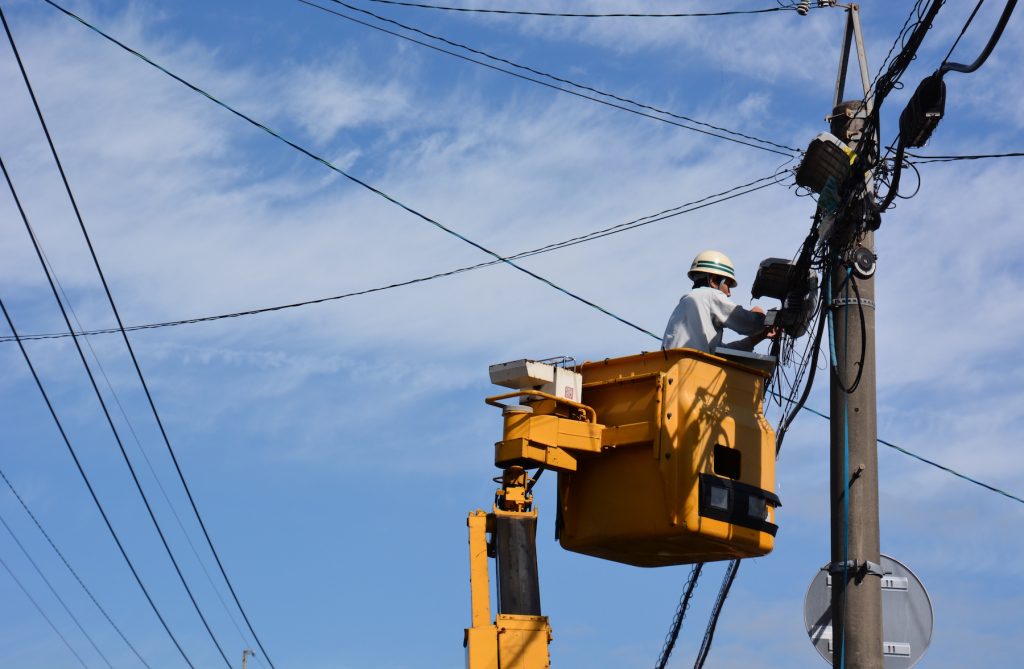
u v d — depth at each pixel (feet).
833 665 40.32
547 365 37.37
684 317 39.24
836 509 41.16
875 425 41.73
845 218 39.32
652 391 36.83
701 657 56.85
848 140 43.50
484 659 34.19
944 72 34.37
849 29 45.70
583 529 37.24
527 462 36.60
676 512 35.83
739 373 37.83
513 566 35.19
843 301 42.22
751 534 36.70
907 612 40.93
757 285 40.98
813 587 41.37
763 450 37.60
